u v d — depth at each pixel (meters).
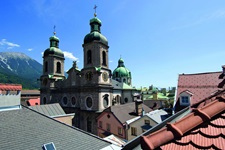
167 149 3.81
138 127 32.69
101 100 46.16
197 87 28.20
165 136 4.07
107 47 51.44
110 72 50.84
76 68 55.41
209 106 4.99
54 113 28.94
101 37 49.38
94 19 50.78
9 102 13.73
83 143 12.41
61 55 65.00
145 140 3.91
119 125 35.78
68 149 11.23
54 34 65.31
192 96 26.77
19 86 14.72
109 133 37.88
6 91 13.62
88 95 47.56
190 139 4.05
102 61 49.06
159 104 72.19
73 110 53.03
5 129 10.97
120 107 41.94
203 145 3.83
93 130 45.09
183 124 4.41
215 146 3.71
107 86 48.16
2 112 12.81
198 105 7.75
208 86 27.48
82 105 49.03
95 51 47.78
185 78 31.19
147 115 31.81
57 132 12.70
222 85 26.48
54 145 11.13
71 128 13.97
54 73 62.03
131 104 47.12
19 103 14.51
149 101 75.62
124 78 98.62
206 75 29.97
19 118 12.80
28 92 121.00
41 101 62.03
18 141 10.34
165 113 36.09
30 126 12.26
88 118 47.59
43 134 11.88
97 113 44.50
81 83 50.06
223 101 5.20
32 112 14.34
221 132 4.07
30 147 10.22
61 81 59.59
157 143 3.89
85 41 49.88
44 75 62.03
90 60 49.31
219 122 4.43
